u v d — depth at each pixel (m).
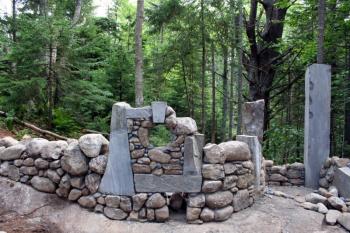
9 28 12.23
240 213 5.40
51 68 9.35
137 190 5.15
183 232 4.77
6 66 10.30
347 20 9.79
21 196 5.59
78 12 14.19
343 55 11.19
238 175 5.51
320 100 7.60
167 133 11.16
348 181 6.31
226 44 11.71
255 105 6.82
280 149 11.62
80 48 9.84
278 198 6.32
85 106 10.94
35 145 5.72
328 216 5.39
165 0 11.40
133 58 11.63
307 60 11.77
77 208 5.32
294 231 5.00
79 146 5.38
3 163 5.99
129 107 5.27
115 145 5.26
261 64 13.89
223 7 11.23
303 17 11.16
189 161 5.08
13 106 9.51
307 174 7.63
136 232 4.83
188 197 5.14
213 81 12.56
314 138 7.58
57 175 5.54
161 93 13.31
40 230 4.92
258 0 13.42
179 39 11.52
